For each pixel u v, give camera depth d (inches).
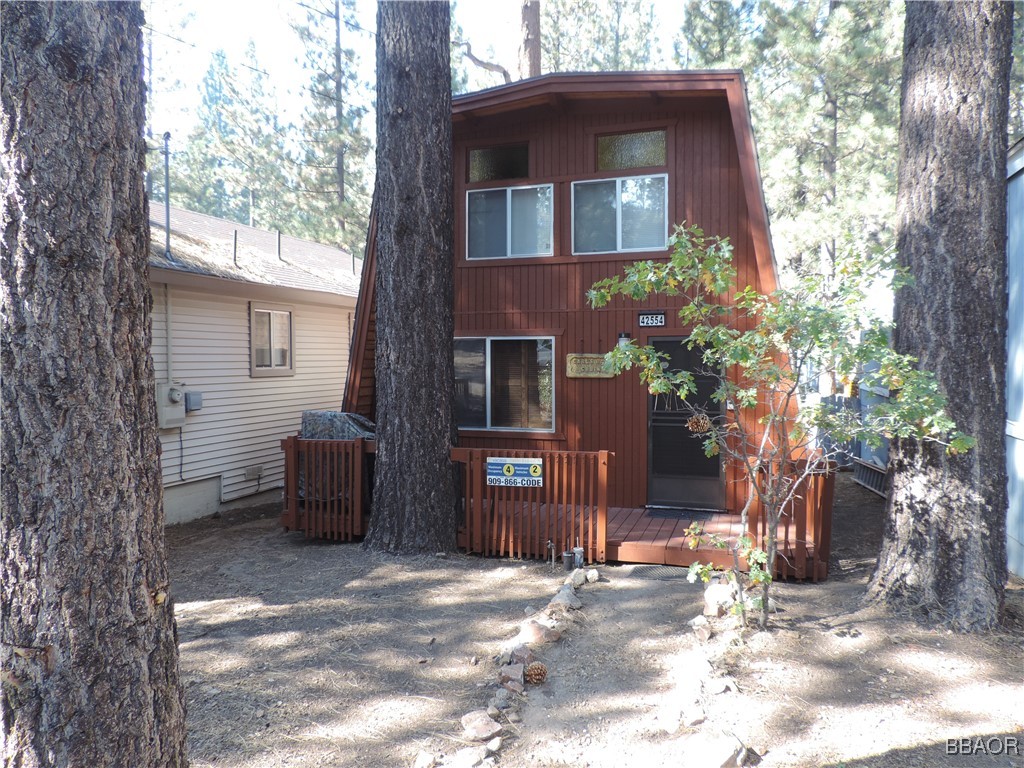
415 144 280.7
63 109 82.0
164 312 366.9
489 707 156.6
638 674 173.0
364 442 314.8
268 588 251.3
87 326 83.4
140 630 87.5
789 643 185.2
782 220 769.6
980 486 192.1
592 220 358.0
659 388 195.3
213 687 171.0
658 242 346.6
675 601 224.1
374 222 375.6
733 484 331.6
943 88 195.9
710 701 155.6
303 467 349.4
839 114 762.8
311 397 512.1
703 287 334.0
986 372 192.7
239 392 430.9
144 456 89.8
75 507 82.0
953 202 194.5
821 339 173.8
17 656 79.4
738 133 309.9
